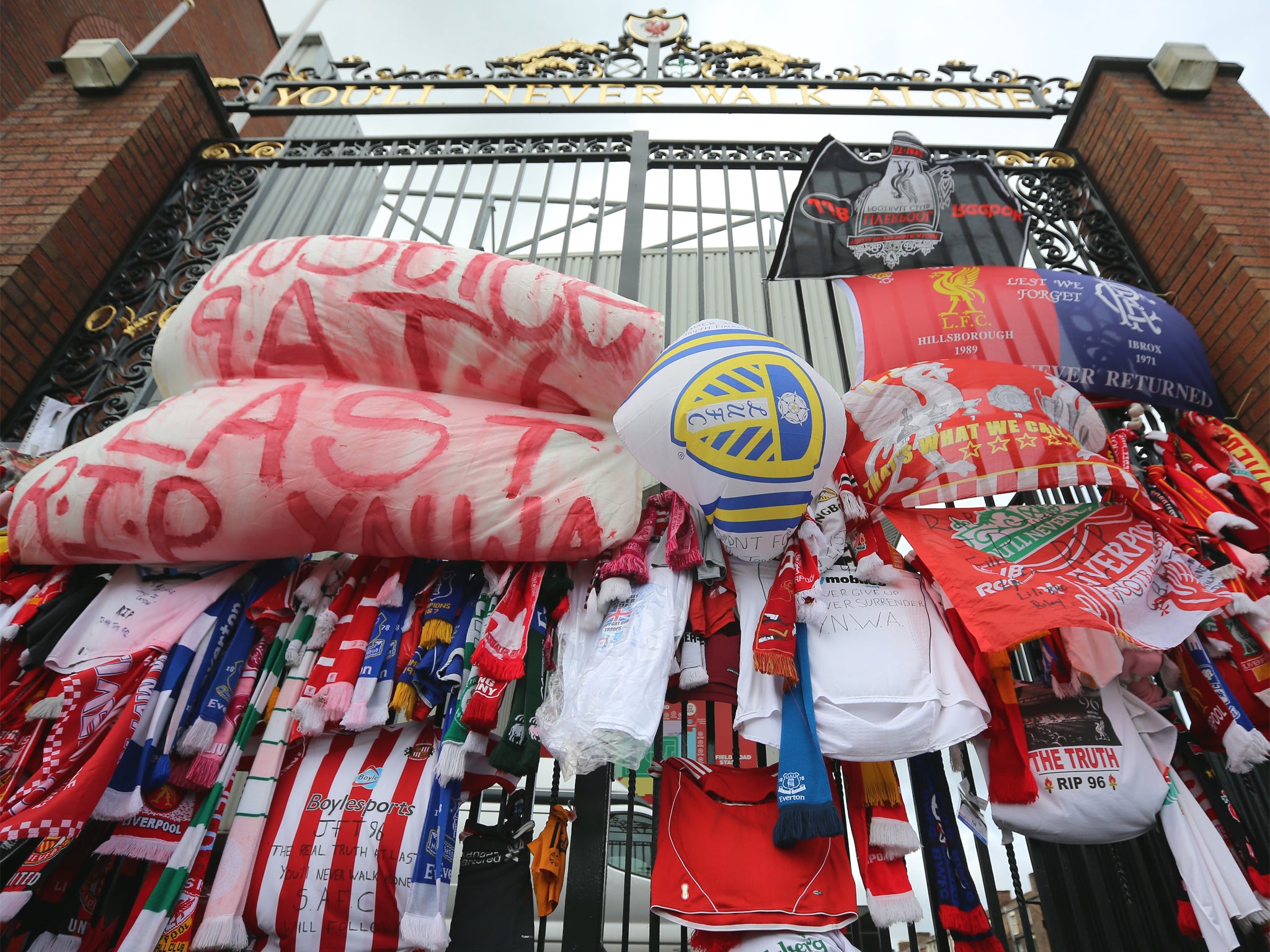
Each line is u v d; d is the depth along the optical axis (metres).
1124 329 2.89
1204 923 1.92
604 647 2.06
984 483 2.22
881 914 1.84
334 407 2.23
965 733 1.95
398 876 1.93
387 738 2.17
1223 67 4.11
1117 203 3.95
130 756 1.95
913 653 2.09
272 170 4.20
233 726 2.15
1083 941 2.30
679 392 2.10
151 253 3.89
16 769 1.99
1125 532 2.27
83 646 2.10
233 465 2.11
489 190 3.91
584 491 2.22
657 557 2.28
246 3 10.48
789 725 1.97
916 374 2.44
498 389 2.41
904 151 3.31
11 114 4.09
